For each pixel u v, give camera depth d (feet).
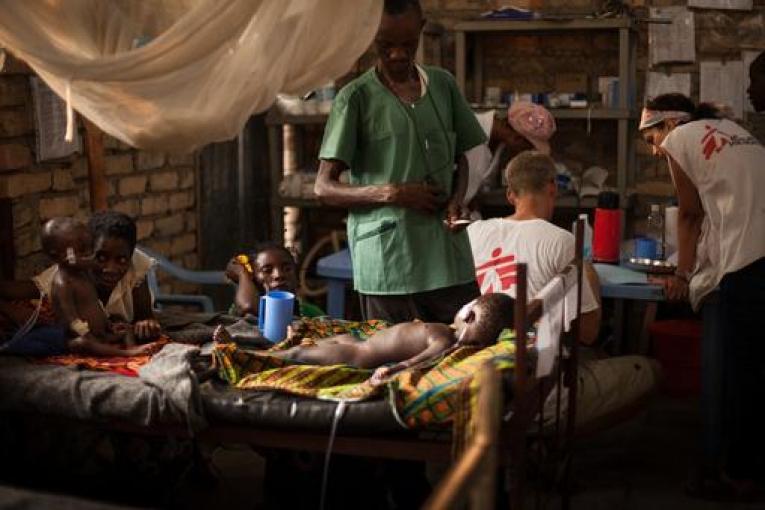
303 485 9.79
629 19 16.39
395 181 10.64
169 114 9.75
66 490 10.47
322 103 17.89
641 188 17.72
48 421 9.02
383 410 7.90
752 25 16.96
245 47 9.52
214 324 11.02
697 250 11.82
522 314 7.30
